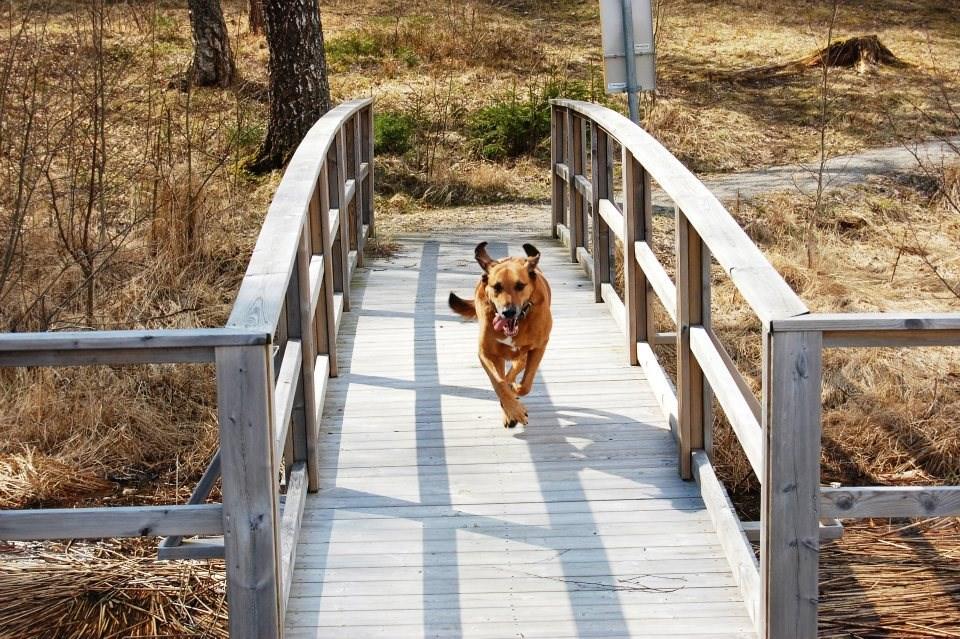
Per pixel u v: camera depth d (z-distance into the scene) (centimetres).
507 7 2289
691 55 2005
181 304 789
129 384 677
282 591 361
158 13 1947
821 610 429
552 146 1028
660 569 422
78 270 802
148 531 323
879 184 1266
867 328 301
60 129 926
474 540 448
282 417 387
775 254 988
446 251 987
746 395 417
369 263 938
